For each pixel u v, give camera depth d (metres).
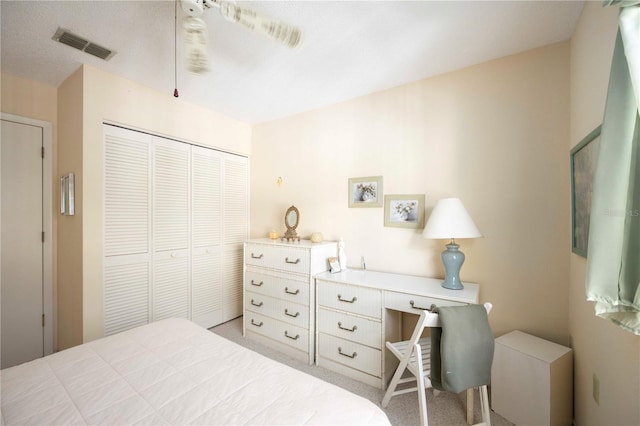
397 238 2.37
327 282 2.19
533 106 1.85
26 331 2.27
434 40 1.76
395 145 2.38
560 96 1.78
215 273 3.05
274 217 3.20
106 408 0.92
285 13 1.53
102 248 2.17
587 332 1.41
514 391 1.60
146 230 2.46
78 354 1.25
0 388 1.01
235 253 3.27
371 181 2.50
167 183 2.62
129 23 1.61
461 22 1.59
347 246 2.64
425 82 2.25
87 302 2.08
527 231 1.87
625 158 0.83
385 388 1.93
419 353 1.44
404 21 1.58
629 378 1.01
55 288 2.41
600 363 1.25
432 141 2.22
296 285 2.38
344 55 1.93
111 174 2.24
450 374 1.28
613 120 0.86
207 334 1.49
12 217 2.21
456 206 1.81
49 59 1.99
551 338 1.79
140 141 2.42
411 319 2.24
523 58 1.88
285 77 2.24
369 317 1.99
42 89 2.34
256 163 3.37
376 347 1.96
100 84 2.13
